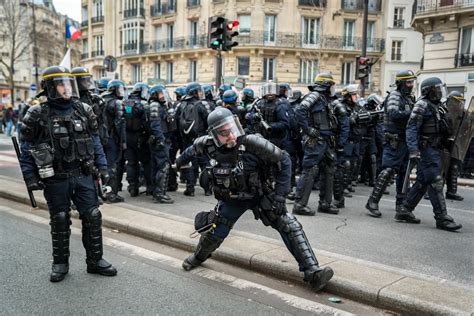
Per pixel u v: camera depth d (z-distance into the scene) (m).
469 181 11.34
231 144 4.06
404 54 34.41
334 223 6.61
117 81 7.86
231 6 31.75
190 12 34.00
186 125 8.58
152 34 36.88
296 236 4.20
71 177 4.33
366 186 10.47
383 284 4.07
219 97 11.53
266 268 4.65
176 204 7.87
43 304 3.89
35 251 5.31
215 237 4.49
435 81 6.15
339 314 3.78
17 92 65.56
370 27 34.41
